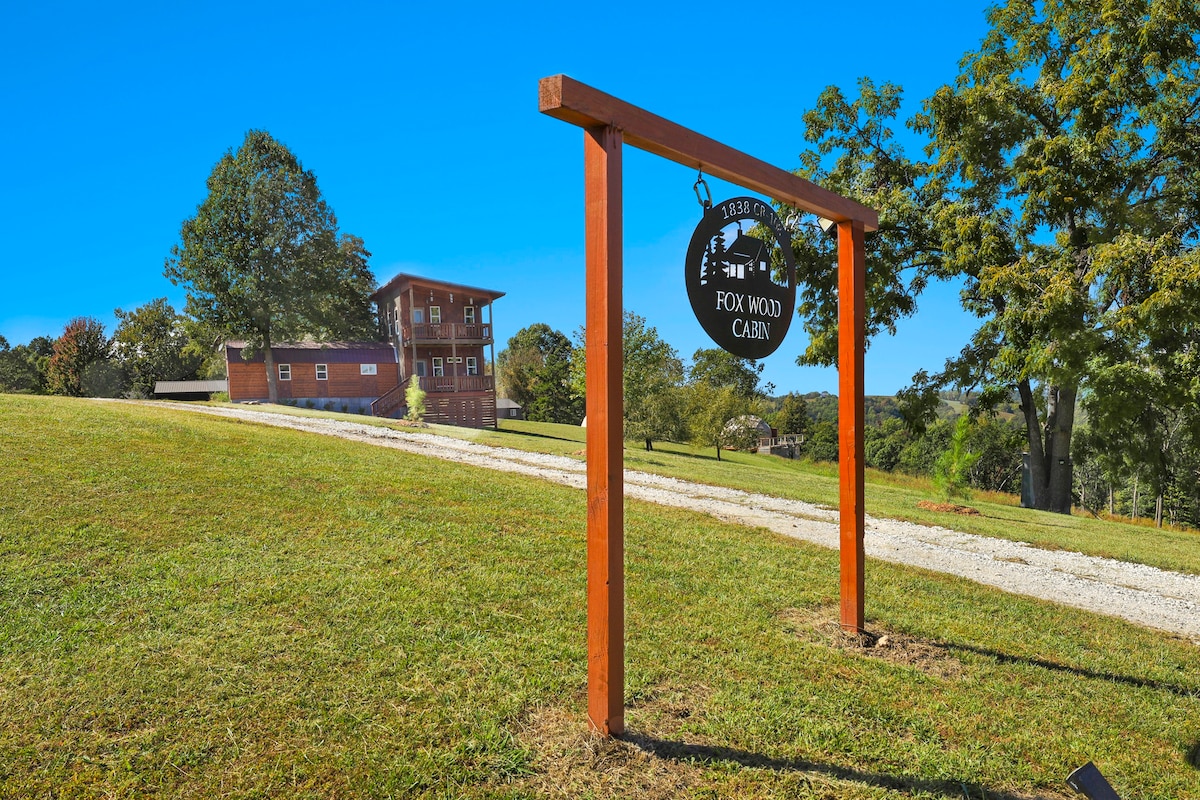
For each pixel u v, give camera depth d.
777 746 3.47
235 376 38.03
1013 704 4.27
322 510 7.52
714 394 32.94
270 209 39.50
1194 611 7.39
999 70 20.39
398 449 14.50
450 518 7.80
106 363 50.59
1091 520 17.19
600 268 3.22
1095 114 17.91
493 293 36.84
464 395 35.88
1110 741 3.89
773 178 4.38
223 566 5.45
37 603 4.50
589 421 3.32
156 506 6.91
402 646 4.27
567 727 3.45
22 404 12.99
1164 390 17.44
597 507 3.30
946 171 20.97
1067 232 18.44
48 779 2.81
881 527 11.41
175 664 3.82
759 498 13.67
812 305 22.17
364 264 43.88
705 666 4.41
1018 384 21.69
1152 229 18.33
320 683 3.73
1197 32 17.98
